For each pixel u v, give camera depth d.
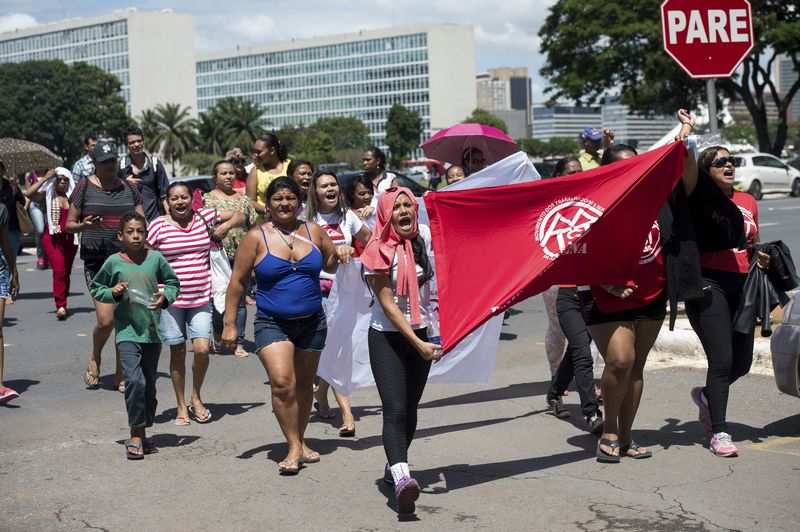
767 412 6.85
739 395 7.33
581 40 43.31
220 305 9.65
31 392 8.21
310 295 5.80
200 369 7.13
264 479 5.65
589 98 45.88
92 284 6.18
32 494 5.42
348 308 6.34
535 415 7.15
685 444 6.16
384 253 5.11
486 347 6.84
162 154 153.50
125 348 6.10
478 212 5.44
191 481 5.63
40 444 6.51
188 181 20.25
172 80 191.62
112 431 6.86
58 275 12.40
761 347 8.04
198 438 6.64
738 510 4.89
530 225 5.52
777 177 37.69
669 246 5.63
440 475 5.68
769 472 5.51
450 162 13.94
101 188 8.77
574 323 6.61
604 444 5.83
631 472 5.61
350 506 5.13
